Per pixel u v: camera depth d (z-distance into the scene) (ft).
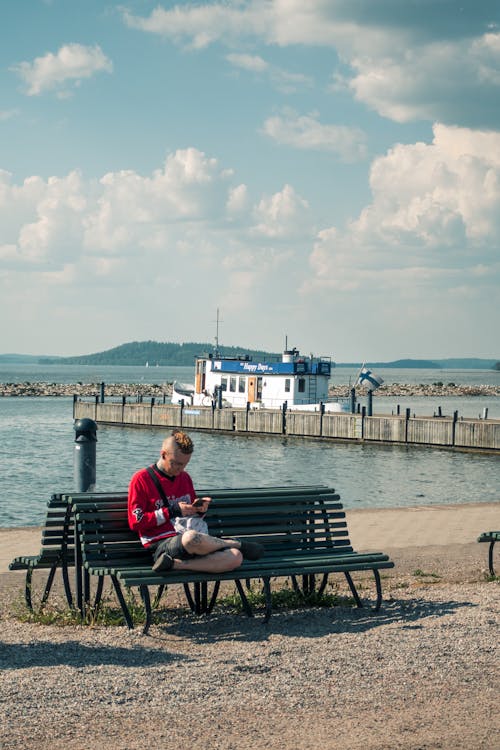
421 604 29.12
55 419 262.47
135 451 171.53
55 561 28.53
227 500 28.63
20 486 119.55
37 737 17.15
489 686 20.54
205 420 204.03
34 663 21.97
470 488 123.44
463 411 310.65
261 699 19.57
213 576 25.86
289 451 170.30
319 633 25.61
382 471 142.20
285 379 196.44
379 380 184.85
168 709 18.86
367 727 18.02
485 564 37.88
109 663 22.08
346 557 28.60
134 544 27.22
